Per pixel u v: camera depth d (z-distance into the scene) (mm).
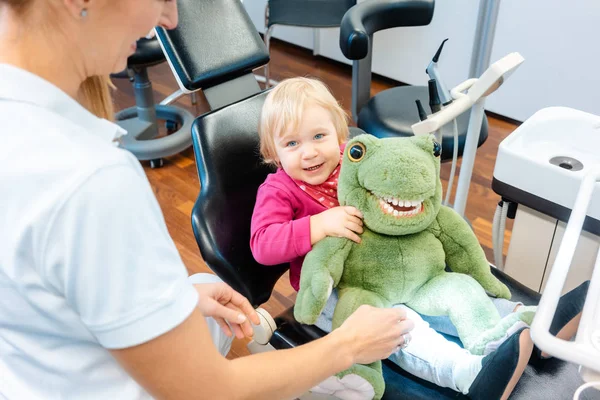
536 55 2148
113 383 644
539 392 832
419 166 820
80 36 505
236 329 845
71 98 520
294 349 669
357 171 863
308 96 953
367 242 894
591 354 515
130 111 2324
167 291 524
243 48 1111
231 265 946
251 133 1019
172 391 553
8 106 474
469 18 2260
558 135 1223
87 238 469
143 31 548
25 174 460
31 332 573
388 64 2693
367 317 740
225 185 976
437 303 899
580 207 739
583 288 825
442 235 938
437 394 853
